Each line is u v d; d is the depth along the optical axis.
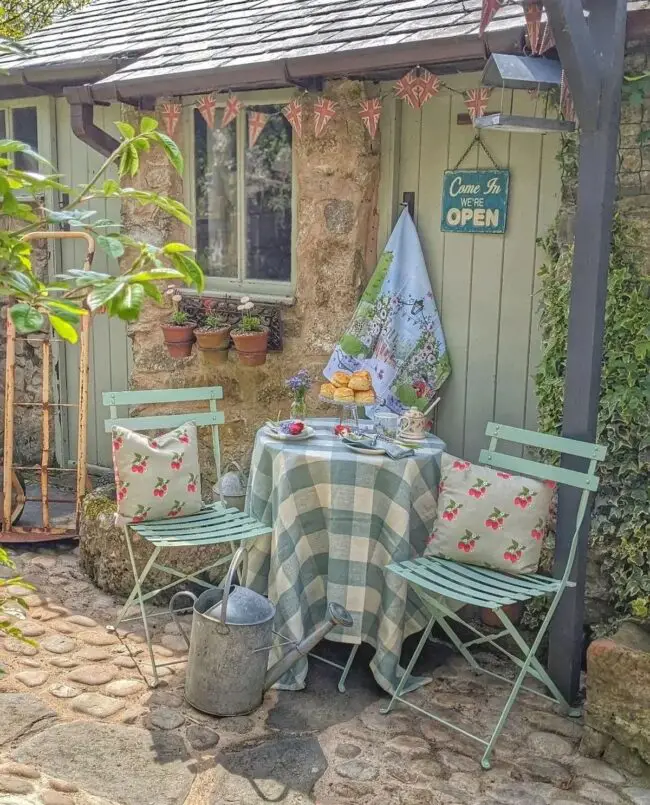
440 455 3.83
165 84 4.74
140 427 4.12
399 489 3.65
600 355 3.48
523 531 3.51
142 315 5.39
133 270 1.63
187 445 3.98
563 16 3.05
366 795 2.98
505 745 3.32
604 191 3.35
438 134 4.47
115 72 5.28
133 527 3.78
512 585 3.42
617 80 3.29
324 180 4.65
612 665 3.16
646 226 3.66
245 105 4.99
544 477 3.54
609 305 3.72
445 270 4.54
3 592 4.50
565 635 3.56
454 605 3.85
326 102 4.37
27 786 2.90
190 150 5.27
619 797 3.01
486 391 4.47
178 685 3.66
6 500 5.24
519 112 4.19
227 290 5.27
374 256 4.75
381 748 3.27
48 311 1.47
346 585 3.73
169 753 3.17
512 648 4.06
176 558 4.41
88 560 4.73
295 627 3.65
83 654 3.89
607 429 3.76
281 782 3.03
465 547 3.56
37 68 5.62
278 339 4.91
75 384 6.48
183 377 5.34
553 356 3.94
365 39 4.12
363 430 4.13
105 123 5.96
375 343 4.59
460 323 4.52
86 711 3.42
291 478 3.70
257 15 5.32
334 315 4.73
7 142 1.64
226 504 4.27
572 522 3.51
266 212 5.05
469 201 4.39
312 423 4.31
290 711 3.52
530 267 4.26
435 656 4.03
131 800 2.89
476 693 3.71
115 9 6.75
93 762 3.08
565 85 3.40
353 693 3.69
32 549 5.17
